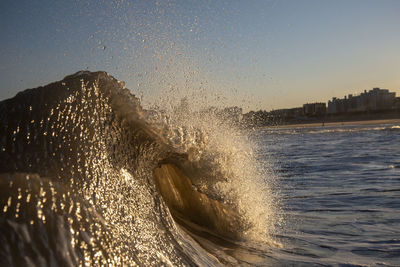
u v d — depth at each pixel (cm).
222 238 307
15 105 181
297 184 673
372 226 377
